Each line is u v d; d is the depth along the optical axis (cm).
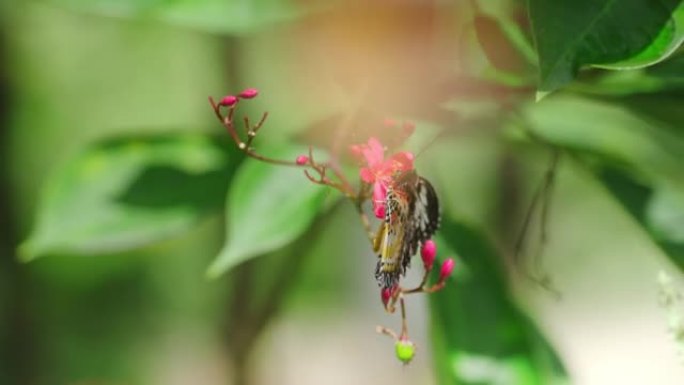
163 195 129
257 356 147
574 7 105
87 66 254
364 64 121
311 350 387
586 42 105
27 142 247
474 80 121
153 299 310
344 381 382
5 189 199
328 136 121
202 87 250
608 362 408
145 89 280
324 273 369
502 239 165
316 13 123
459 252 127
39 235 129
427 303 125
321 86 144
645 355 407
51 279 273
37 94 240
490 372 125
